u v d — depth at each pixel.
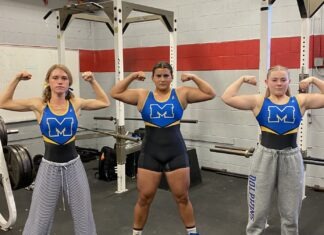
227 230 3.25
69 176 2.42
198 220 3.48
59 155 2.40
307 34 3.69
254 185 2.50
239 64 4.79
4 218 3.55
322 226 3.31
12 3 5.10
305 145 3.85
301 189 2.44
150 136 2.61
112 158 4.83
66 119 2.40
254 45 4.63
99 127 6.41
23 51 5.20
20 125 5.31
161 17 4.62
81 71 6.14
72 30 5.94
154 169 2.59
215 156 5.20
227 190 4.38
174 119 2.59
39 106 2.44
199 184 4.62
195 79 2.58
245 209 3.76
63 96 2.46
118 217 3.57
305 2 3.58
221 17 4.87
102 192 4.36
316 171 4.38
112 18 4.05
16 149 3.23
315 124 4.32
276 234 3.15
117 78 4.10
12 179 3.23
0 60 4.93
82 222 2.46
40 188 2.39
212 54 5.01
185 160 2.61
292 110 2.36
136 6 4.17
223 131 5.06
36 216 2.37
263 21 3.01
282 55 4.46
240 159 4.97
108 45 6.11
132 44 5.81
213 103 5.10
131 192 4.35
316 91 4.18
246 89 4.75
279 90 2.37
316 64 4.21
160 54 5.51
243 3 4.66
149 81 5.69
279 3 4.41
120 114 4.18
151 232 3.22
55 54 5.63
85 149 6.07
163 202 3.97
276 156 2.40
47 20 5.56
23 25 5.26
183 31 5.23
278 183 2.45
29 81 5.29
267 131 2.43
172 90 2.64
